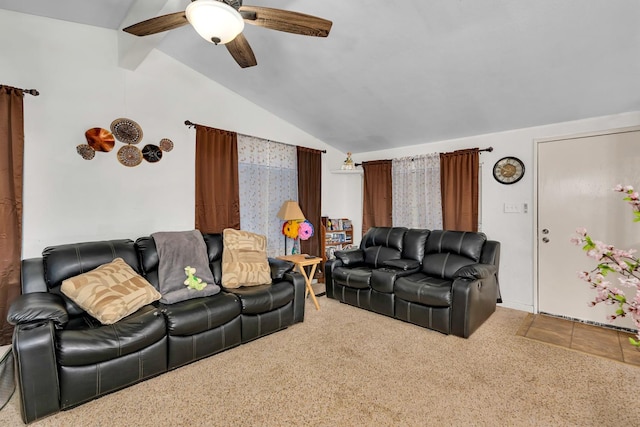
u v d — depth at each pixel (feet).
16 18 8.20
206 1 4.79
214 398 6.27
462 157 12.65
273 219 13.92
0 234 7.82
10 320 5.60
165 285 8.47
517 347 8.53
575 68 8.04
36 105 8.39
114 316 6.63
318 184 15.71
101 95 9.41
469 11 6.79
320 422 5.61
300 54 9.30
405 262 11.62
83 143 9.09
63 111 8.79
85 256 7.83
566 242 10.68
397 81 9.87
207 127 11.48
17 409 5.97
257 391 6.51
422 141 14.07
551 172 10.94
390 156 15.53
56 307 6.13
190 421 5.62
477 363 7.66
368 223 16.08
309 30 5.88
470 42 7.69
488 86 9.34
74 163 8.95
